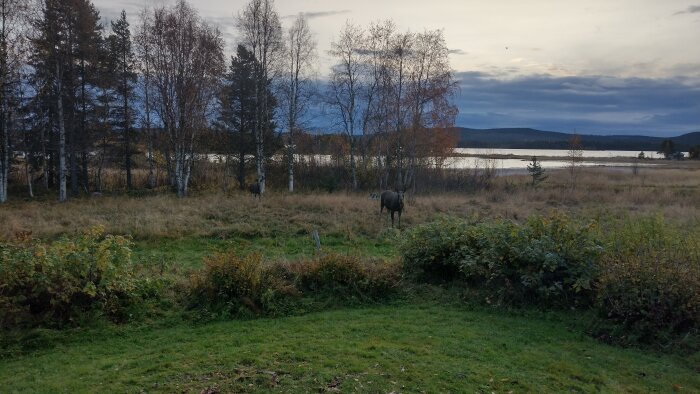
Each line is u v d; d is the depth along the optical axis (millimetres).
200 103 30766
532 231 9938
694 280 7617
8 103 28844
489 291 9719
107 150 36750
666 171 55406
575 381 6188
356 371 6211
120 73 35469
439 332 7879
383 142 37562
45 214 19844
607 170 58344
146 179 41594
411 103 33469
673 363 6832
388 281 10070
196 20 32062
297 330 8008
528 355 6953
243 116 37281
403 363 6488
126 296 8797
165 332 8000
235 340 7473
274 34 32219
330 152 42188
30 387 5910
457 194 31375
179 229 16797
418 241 11000
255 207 22391
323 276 10000
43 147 32688
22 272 8016
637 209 24078
